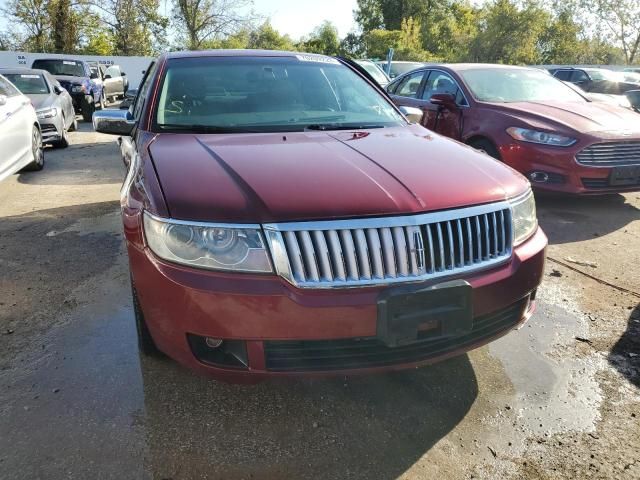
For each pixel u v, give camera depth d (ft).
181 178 7.49
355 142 9.23
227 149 8.66
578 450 7.49
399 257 6.78
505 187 8.03
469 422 8.02
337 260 6.64
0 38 117.80
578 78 48.78
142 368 9.11
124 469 6.98
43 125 29.71
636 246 15.39
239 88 11.41
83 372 8.98
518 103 19.93
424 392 8.71
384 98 12.55
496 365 9.49
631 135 17.31
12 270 13.15
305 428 7.84
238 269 6.70
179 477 6.88
